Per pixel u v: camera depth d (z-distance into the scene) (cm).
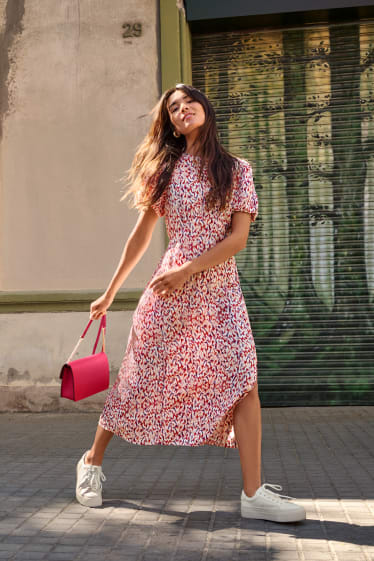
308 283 613
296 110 618
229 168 266
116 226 598
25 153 608
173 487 315
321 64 615
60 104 606
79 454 402
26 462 379
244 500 262
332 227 612
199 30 623
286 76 620
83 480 283
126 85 601
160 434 264
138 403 268
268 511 257
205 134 270
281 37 620
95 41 605
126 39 602
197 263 256
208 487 315
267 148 621
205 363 263
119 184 599
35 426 516
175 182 270
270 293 617
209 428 260
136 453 401
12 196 609
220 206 265
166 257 271
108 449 414
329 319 610
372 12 594
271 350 614
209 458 384
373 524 253
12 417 564
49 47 609
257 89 623
